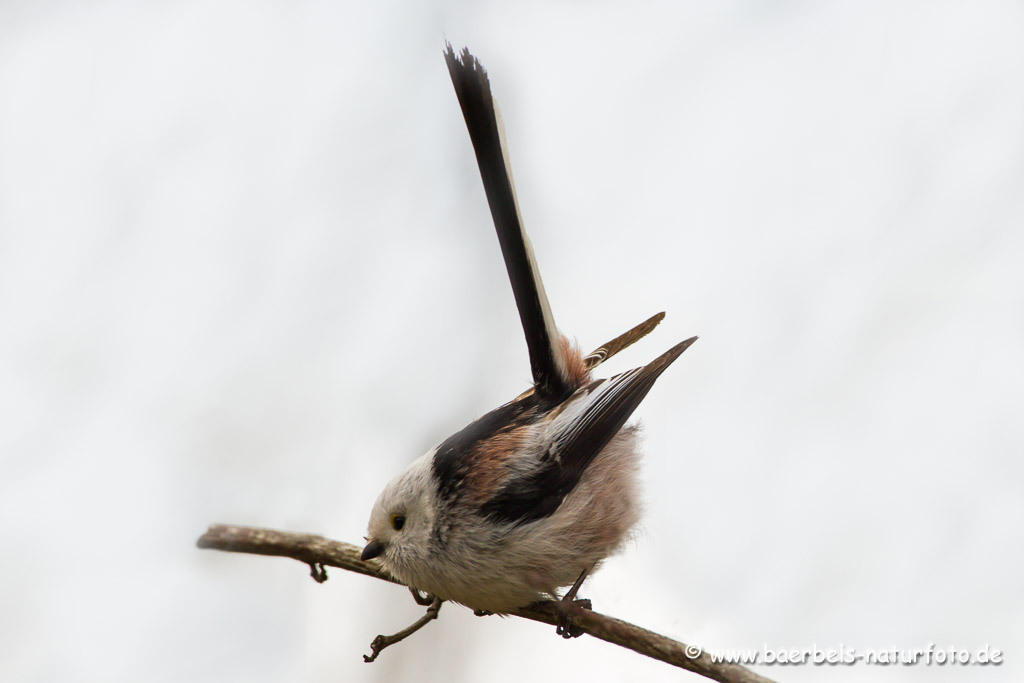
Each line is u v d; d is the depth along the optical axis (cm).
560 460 417
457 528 416
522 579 416
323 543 417
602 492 418
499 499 416
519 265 418
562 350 418
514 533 416
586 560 417
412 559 416
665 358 418
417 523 416
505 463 416
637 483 419
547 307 418
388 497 416
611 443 418
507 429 417
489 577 416
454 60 416
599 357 420
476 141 416
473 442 417
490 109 416
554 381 418
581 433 417
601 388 418
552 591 417
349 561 417
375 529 416
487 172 417
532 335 418
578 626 416
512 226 417
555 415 418
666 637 415
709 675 414
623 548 418
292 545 417
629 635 415
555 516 416
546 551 416
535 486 416
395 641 417
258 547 417
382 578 417
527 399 418
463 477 416
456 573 416
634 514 418
